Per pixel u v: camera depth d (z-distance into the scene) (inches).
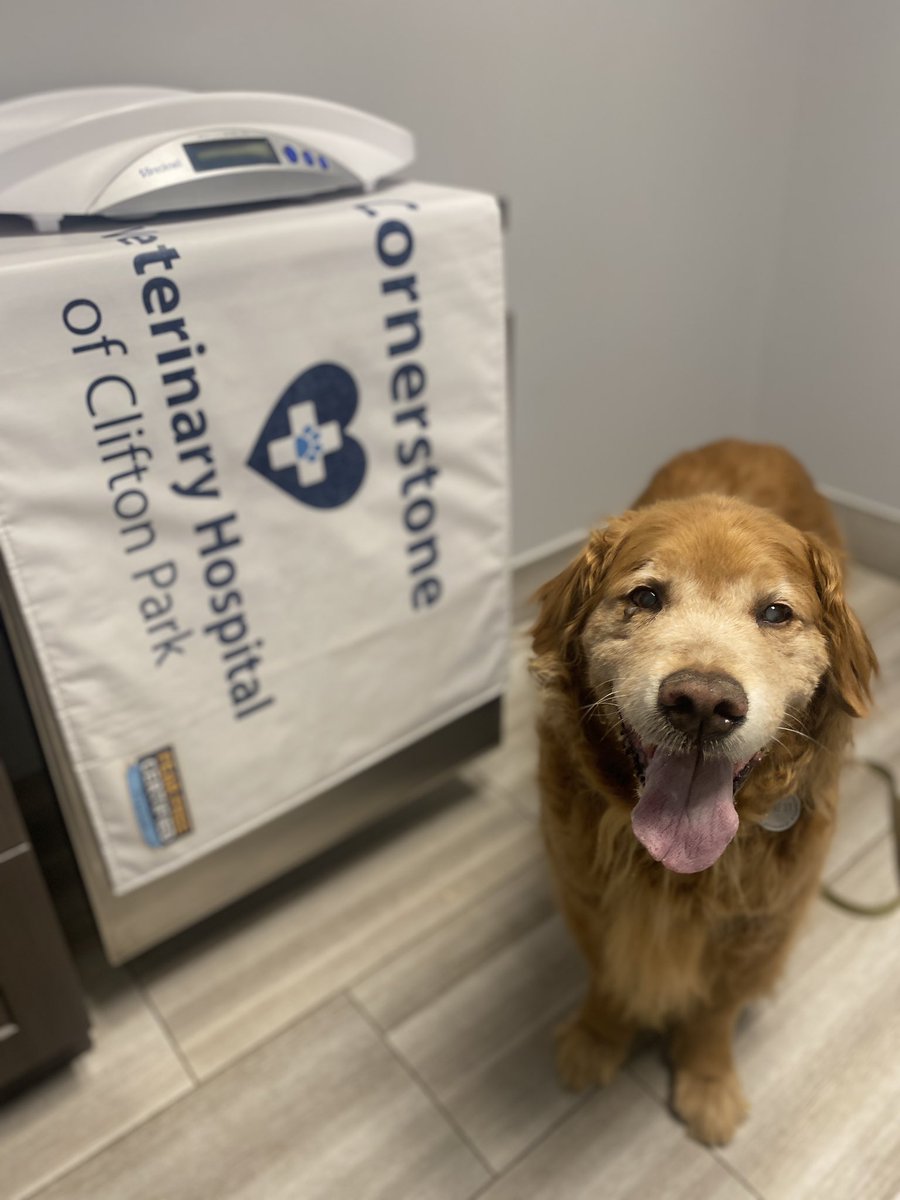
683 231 85.7
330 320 46.2
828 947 58.7
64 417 39.5
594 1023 52.4
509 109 69.6
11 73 50.5
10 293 36.4
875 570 97.5
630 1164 48.1
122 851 49.6
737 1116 49.3
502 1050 54.1
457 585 58.6
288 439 47.1
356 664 55.6
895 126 81.0
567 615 42.8
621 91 75.0
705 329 93.4
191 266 40.7
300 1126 50.3
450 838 68.4
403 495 53.4
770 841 42.1
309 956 59.8
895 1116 49.6
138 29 53.2
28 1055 49.5
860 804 69.9
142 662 46.0
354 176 49.9
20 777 48.5
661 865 42.5
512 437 83.0
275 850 58.4
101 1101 51.8
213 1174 48.3
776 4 81.0
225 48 56.6
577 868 46.3
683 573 37.9
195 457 44.1
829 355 93.9
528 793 72.4
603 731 41.6
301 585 50.8
